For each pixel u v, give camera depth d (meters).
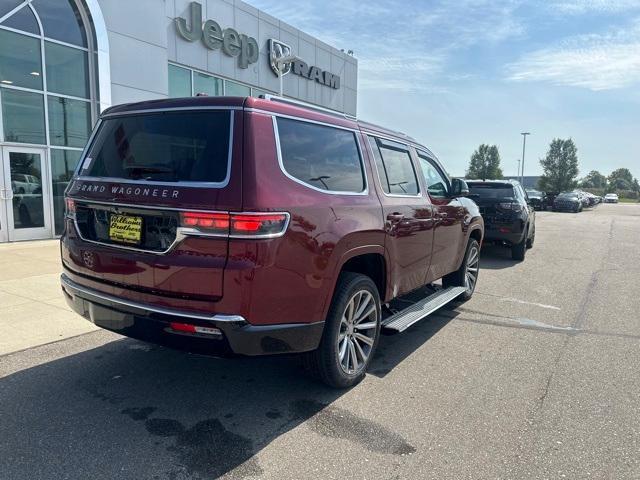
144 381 3.91
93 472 2.70
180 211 2.95
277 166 3.12
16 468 2.72
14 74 10.69
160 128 3.31
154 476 2.68
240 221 2.86
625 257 11.42
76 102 11.93
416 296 5.86
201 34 15.71
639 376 4.21
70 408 3.44
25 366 4.14
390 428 3.26
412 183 4.86
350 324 3.80
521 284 8.12
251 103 3.12
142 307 3.07
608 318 6.05
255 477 2.70
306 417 3.39
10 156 10.78
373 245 3.88
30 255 9.14
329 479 2.69
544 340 5.16
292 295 3.11
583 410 3.56
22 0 10.69
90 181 3.52
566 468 2.84
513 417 3.44
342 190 3.71
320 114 3.72
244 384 3.90
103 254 3.29
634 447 3.07
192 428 3.21
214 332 2.89
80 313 3.57
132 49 12.84
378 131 4.51
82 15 11.73
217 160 3.02
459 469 2.81
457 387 3.94
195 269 2.89
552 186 59.12
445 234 5.42
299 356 3.72
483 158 77.31
